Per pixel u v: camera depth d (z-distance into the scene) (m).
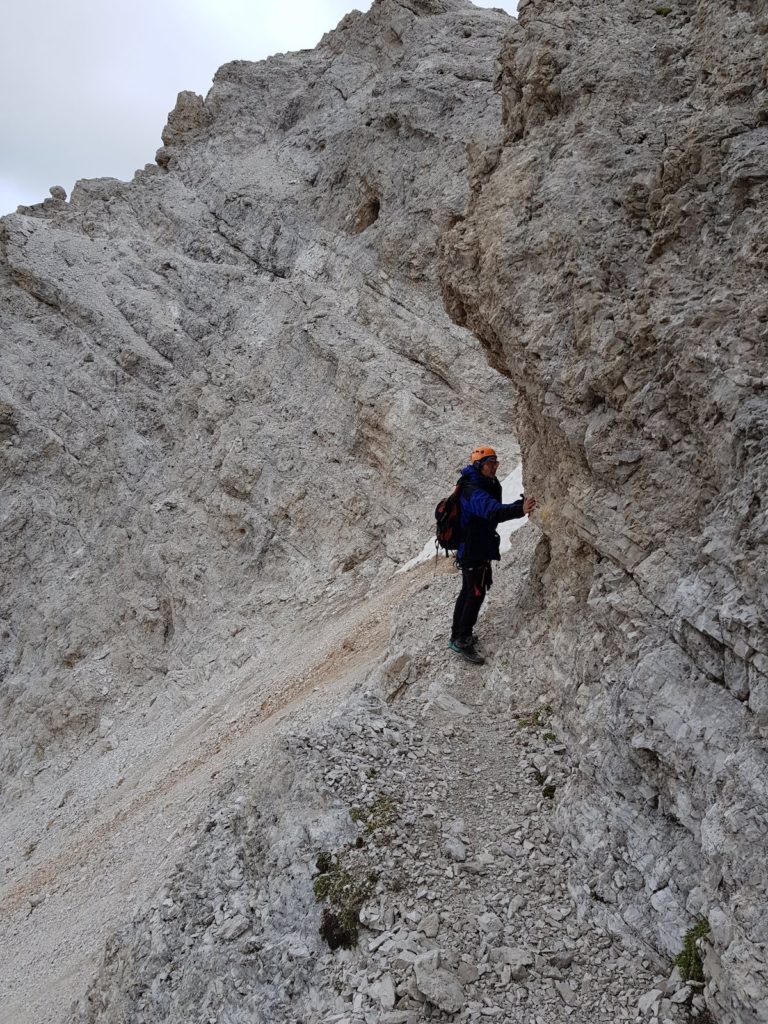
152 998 7.23
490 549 9.38
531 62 9.43
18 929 12.98
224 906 7.52
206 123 31.97
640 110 8.43
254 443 21.45
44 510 24.39
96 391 25.55
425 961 6.04
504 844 7.08
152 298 27.03
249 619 19.02
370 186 24.00
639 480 7.12
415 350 20.86
